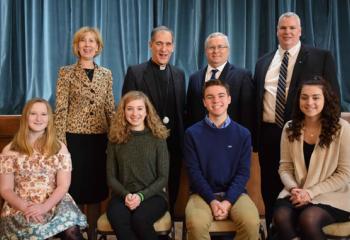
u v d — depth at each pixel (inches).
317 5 128.0
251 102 95.5
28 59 121.1
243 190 83.7
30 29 120.4
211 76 96.0
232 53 126.0
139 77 95.6
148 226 77.6
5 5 118.4
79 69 90.7
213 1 125.1
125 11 121.8
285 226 74.2
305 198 76.9
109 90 94.2
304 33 127.3
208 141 86.1
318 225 72.4
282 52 94.6
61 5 121.0
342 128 79.8
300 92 82.0
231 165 85.6
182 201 98.3
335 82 91.7
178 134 95.7
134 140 86.4
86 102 90.1
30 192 80.2
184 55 126.5
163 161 86.1
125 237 76.8
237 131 86.6
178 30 125.3
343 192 79.0
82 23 122.2
